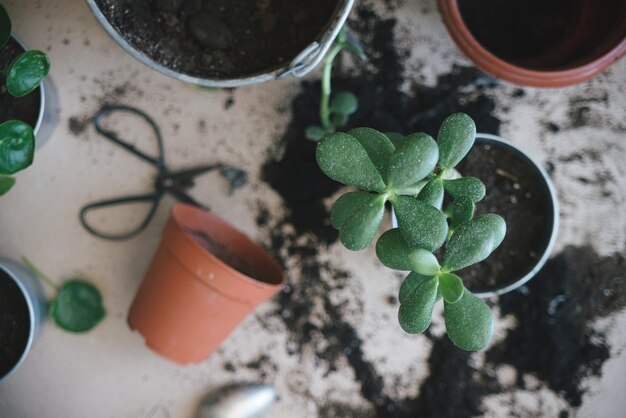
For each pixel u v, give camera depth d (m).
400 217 0.45
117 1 0.56
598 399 0.66
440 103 0.64
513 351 0.66
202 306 0.58
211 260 0.55
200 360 0.62
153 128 0.65
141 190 0.66
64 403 0.66
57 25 0.64
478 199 0.48
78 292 0.65
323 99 0.59
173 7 0.57
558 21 0.62
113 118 0.65
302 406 0.67
